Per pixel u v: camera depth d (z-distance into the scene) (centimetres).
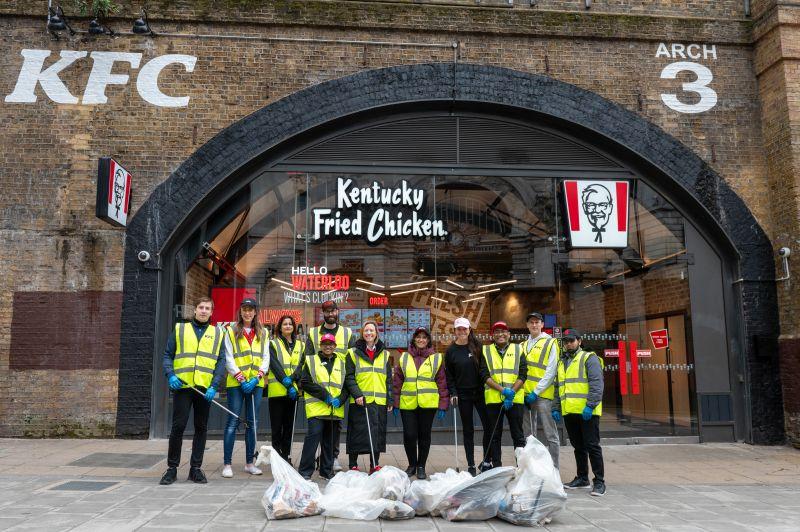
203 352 646
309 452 640
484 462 711
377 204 995
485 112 1025
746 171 1030
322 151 998
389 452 878
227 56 984
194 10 979
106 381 898
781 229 995
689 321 1006
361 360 671
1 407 884
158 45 977
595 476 645
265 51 990
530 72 1023
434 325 971
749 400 973
